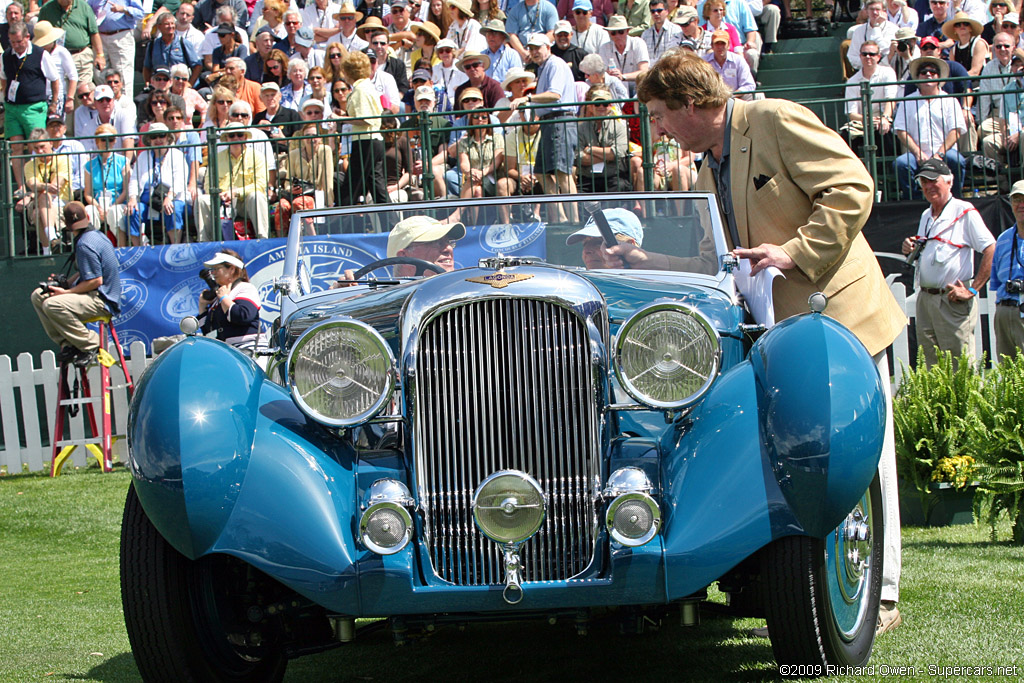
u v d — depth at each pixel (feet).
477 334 13.30
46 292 41.86
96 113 54.03
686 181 44.16
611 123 43.88
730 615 14.38
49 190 48.03
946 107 43.70
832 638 13.51
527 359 13.24
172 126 49.29
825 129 15.98
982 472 23.41
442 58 53.01
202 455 12.63
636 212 18.08
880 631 16.17
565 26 51.19
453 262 18.08
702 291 16.22
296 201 44.11
